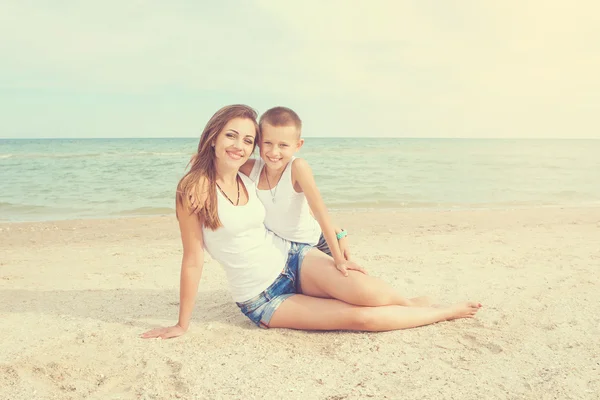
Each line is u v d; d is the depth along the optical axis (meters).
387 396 2.43
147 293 4.48
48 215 10.49
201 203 3.11
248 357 2.93
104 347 3.09
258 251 3.35
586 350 3.00
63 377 2.67
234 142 3.10
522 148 58.50
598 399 2.39
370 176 18.72
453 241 7.05
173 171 20.73
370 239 7.32
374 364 2.82
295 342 3.18
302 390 2.50
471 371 2.72
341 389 2.51
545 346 3.07
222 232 3.22
